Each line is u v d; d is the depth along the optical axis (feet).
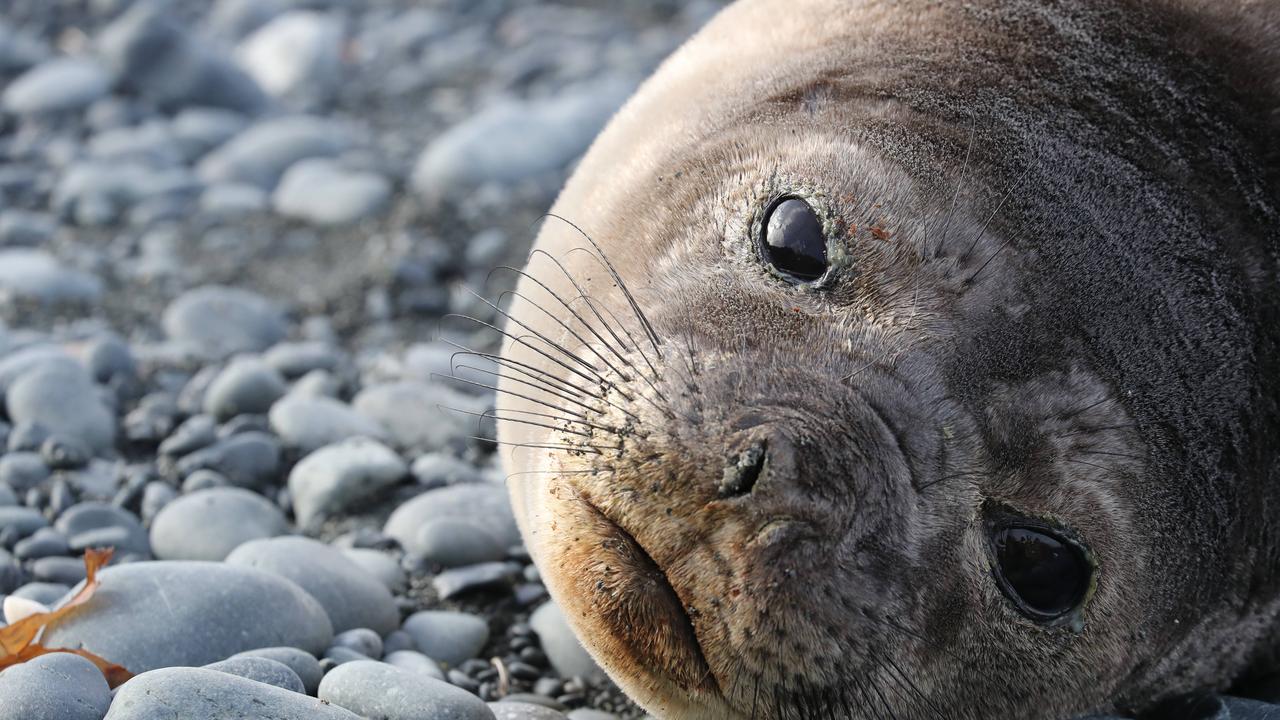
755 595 10.14
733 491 10.12
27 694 10.00
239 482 16.63
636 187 12.51
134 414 17.99
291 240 25.29
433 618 13.87
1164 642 11.85
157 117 30.40
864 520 10.30
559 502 11.03
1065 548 10.89
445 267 24.14
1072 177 11.10
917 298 10.78
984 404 10.62
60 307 21.84
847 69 12.15
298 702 10.14
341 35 35.65
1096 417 10.73
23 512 14.87
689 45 14.60
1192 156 11.45
